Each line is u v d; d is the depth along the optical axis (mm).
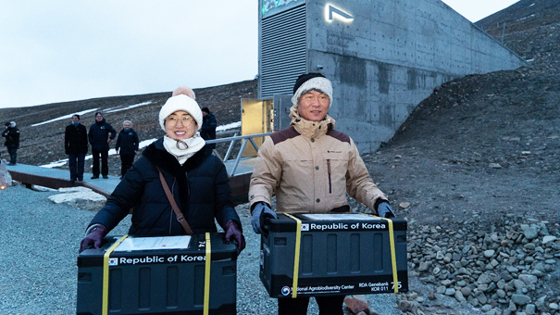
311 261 1530
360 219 1625
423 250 4559
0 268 3691
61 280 3510
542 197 5238
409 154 9211
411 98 12852
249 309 3033
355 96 10805
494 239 4305
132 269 1348
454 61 15055
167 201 1719
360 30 10984
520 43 28516
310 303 3197
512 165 7656
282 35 10289
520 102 11594
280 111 9391
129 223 5715
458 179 6918
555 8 52344
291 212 1925
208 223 1784
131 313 1339
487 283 3725
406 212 5793
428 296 3668
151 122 35250
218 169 1854
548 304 3266
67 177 9227
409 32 12758
